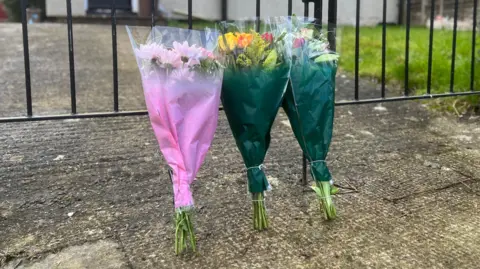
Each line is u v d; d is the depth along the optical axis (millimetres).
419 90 3770
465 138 2861
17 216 1892
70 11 1982
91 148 2615
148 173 2314
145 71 1573
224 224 1845
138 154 2549
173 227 1817
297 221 1867
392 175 2318
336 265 1579
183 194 1586
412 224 1846
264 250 1667
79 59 5117
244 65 1646
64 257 1617
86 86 4004
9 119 1932
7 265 1576
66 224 1837
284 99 1791
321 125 1786
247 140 1720
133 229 1805
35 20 9188
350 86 4191
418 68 4074
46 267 1562
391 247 1685
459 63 3750
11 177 2229
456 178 2285
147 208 1973
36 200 2023
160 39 1606
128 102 3535
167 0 8023
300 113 1769
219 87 1624
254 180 1748
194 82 1576
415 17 8984
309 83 1756
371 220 1874
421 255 1635
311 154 1825
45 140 2711
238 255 1637
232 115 1706
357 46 2414
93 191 2119
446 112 3363
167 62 1546
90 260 1601
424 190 2154
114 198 2057
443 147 2711
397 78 4215
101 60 5148
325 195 1844
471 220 1881
